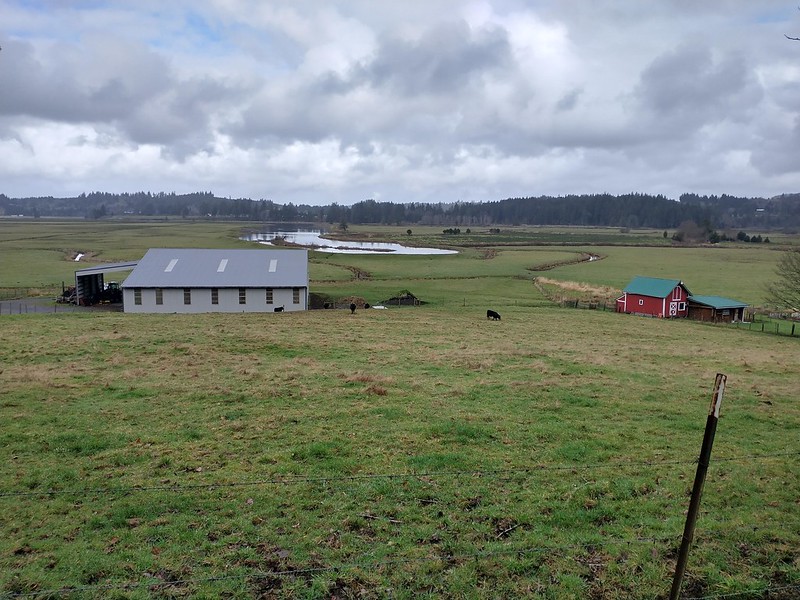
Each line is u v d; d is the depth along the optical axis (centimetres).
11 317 5031
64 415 2091
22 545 1225
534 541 1249
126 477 1562
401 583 1105
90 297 6781
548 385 2627
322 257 13200
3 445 1798
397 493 1467
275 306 6322
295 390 2461
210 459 1686
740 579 1115
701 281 9956
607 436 1914
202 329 4409
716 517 1354
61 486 1510
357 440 1839
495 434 1909
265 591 1080
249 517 1346
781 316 6919
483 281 9625
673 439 1903
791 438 1942
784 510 1391
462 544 1232
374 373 2831
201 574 1129
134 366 3002
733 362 3506
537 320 5694
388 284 9050
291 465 1631
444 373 2914
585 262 13300
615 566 1157
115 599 1054
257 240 19162
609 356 3606
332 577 1120
